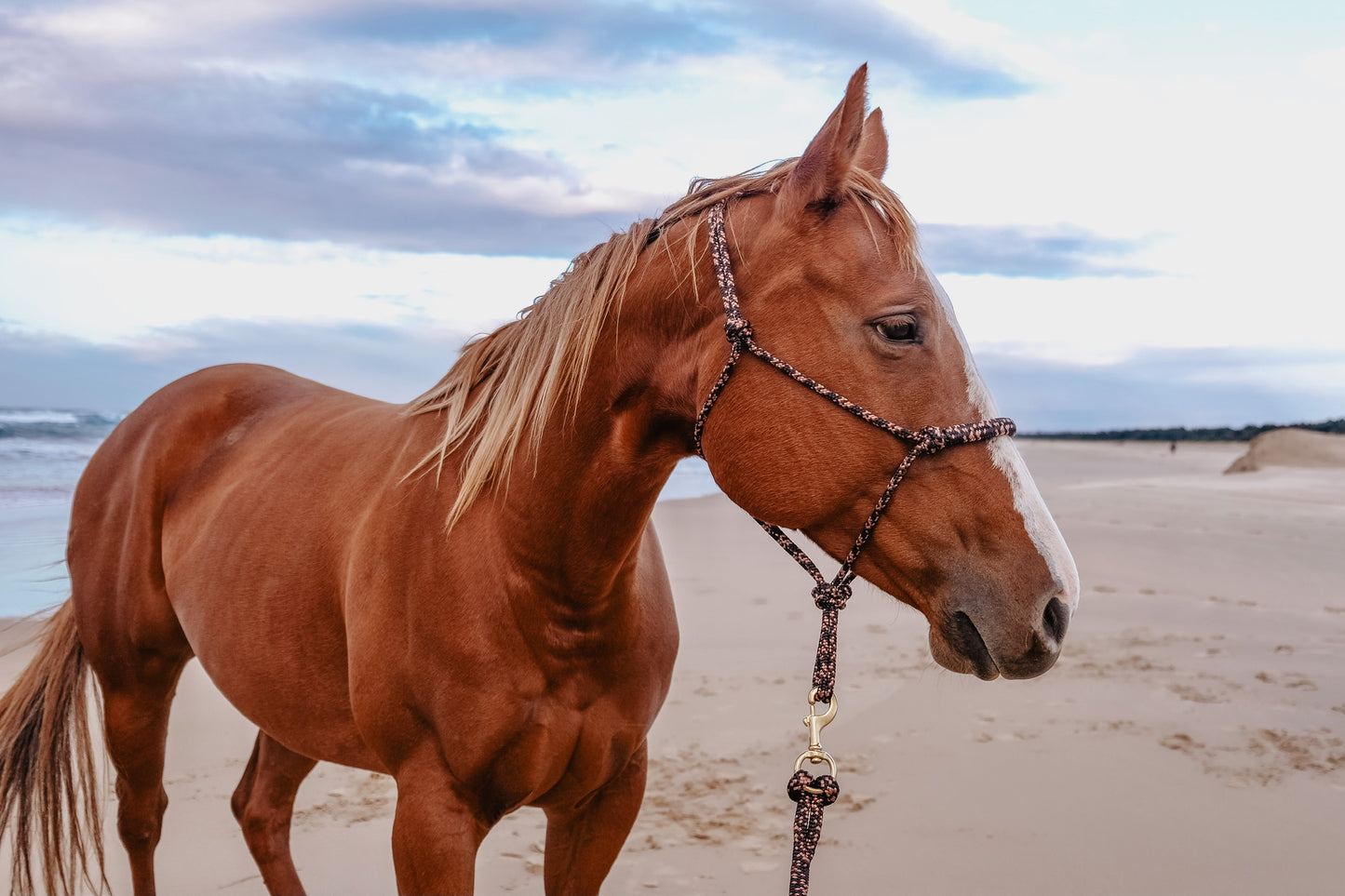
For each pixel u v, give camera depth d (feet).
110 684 8.71
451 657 5.88
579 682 6.02
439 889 5.94
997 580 4.87
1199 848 9.93
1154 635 18.86
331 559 6.82
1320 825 10.36
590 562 5.81
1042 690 15.24
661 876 9.53
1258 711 14.10
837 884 9.33
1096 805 11.00
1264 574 25.79
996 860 9.77
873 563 5.28
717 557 28.81
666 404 5.60
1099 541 30.83
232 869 9.89
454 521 6.05
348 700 6.84
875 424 4.99
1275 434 90.94
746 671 16.58
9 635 17.42
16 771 8.91
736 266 5.37
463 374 6.68
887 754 12.72
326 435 7.82
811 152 5.16
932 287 5.11
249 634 7.21
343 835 10.68
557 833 6.80
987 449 5.01
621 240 5.94
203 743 13.51
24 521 31.55
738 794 11.54
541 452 5.84
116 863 10.49
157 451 8.84
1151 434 410.72
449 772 6.05
